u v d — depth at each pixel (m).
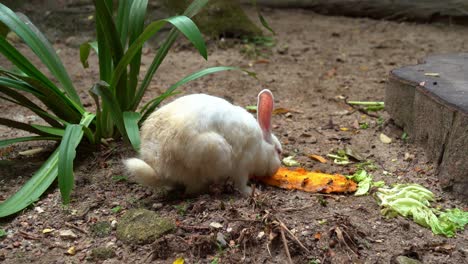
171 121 1.87
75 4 3.91
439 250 1.76
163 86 2.90
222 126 1.87
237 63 3.29
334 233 1.75
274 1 4.74
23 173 2.07
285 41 3.83
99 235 1.80
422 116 2.18
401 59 3.40
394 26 4.28
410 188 1.96
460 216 1.88
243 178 1.92
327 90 2.88
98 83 1.98
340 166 2.15
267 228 1.74
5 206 1.88
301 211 1.86
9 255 1.75
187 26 1.86
